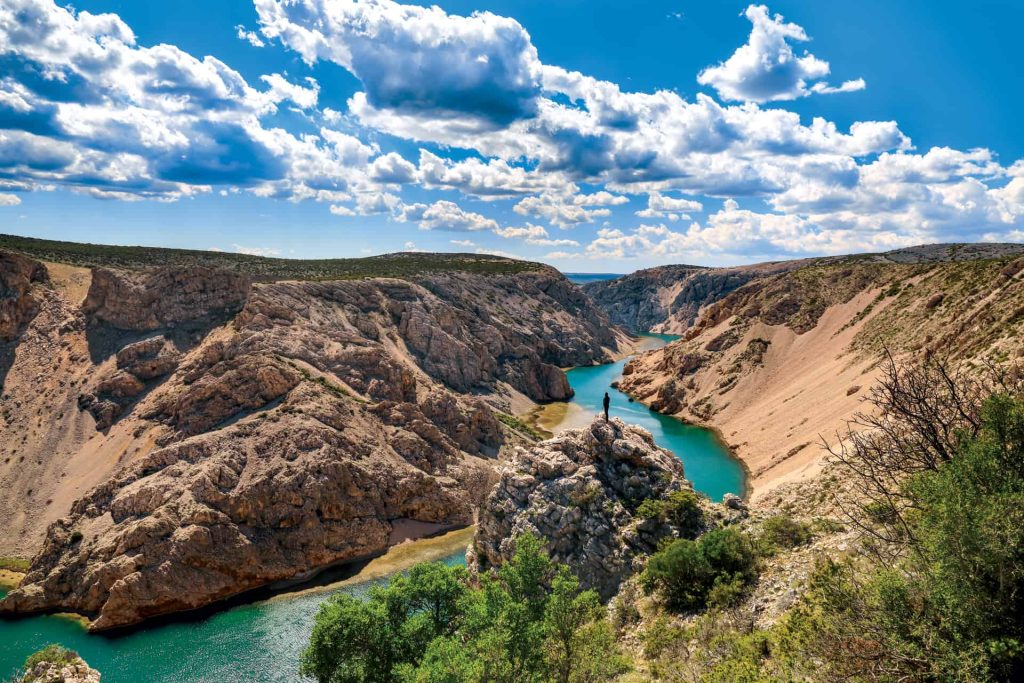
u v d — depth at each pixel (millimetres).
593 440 37375
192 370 74938
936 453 14547
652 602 26594
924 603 10906
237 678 38781
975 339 51969
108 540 49906
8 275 88250
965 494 10883
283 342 82250
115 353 80875
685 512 32125
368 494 60625
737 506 32969
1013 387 14609
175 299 87500
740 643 17594
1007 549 9797
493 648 19484
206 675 39156
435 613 28484
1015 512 10062
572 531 33938
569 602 20438
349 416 69250
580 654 19781
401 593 28719
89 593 46500
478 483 70500
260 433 61969
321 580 52594
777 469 73562
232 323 86375
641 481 34938
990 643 9438
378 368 83875
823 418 78062
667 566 26062
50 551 51000
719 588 23562
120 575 46562
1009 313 49219
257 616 46594
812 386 96062
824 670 12500
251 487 55188
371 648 27047
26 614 46844
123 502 53094
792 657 14258
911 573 11953
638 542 31953
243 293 92688
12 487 64500
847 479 34906
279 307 89938
